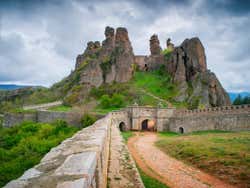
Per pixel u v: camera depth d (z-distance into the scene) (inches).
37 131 2219.5
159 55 4879.4
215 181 743.1
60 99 4077.3
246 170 761.0
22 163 995.9
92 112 2716.5
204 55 3875.5
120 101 3240.7
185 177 781.3
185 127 2223.2
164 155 1125.1
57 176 136.5
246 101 3607.3
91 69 4062.5
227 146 1070.4
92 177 159.9
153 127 2625.5
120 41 4525.1
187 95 3326.8
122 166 435.5
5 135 2183.8
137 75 4527.6
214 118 1977.1
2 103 4566.9
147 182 673.6
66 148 232.8
